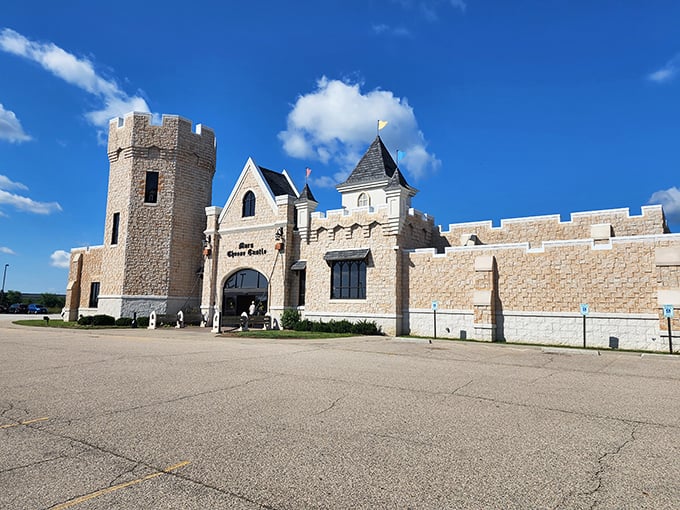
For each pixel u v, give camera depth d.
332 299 28.88
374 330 26.50
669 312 18.91
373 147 35.41
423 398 9.25
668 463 5.73
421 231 29.61
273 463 5.57
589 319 21.22
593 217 25.52
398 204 26.94
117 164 36.09
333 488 4.88
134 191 34.81
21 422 7.24
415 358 15.80
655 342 19.66
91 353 15.78
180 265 35.47
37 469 5.32
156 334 25.17
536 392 10.04
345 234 28.88
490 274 23.64
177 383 10.49
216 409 8.12
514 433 6.92
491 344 21.67
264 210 32.94
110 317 32.69
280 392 9.62
